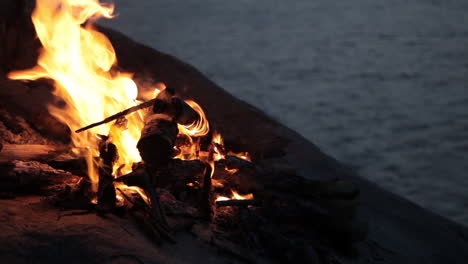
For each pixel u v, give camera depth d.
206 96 7.25
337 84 29.47
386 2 63.31
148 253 3.14
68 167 3.71
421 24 47.81
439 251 5.23
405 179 15.74
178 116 3.96
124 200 3.68
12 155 3.93
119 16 52.91
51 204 3.52
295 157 6.26
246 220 3.87
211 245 3.60
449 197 14.44
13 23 5.32
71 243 2.99
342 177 6.20
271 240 3.78
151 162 3.82
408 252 4.89
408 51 37.44
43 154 4.05
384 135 20.23
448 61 33.94
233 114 6.94
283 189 4.29
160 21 51.81
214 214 4.00
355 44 41.22
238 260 3.54
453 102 24.92
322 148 18.95
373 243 4.74
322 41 43.19
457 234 5.93
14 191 3.67
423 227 5.68
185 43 42.41
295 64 35.09
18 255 2.79
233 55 38.19
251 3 66.19
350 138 20.05
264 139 6.26
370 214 5.50
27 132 4.67
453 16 50.59
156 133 3.75
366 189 6.20
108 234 3.19
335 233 4.16
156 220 3.52
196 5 63.16
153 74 7.32
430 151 18.23
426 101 25.31
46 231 3.03
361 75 31.41
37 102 4.96
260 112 7.22
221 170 4.27
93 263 2.92
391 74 31.23
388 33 44.88
